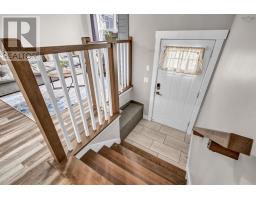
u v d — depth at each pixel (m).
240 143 0.69
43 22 4.49
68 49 1.31
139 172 2.05
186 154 2.79
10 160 1.77
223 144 0.75
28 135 2.18
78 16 4.80
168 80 3.04
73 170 1.51
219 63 2.17
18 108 2.95
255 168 0.64
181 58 2.69
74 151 1.74
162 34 2.67
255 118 0.72
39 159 1.78
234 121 0.99
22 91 1.11
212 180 1.18
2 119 2.58
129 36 3.11
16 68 1.00
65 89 1.45
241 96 0.98
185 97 3.00
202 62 2.51
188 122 3.20
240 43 1.32
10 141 2.07
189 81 2.80
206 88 2.65
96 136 2.08
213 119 1.55
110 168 1.83
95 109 2.66
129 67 3.34
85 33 5.04
